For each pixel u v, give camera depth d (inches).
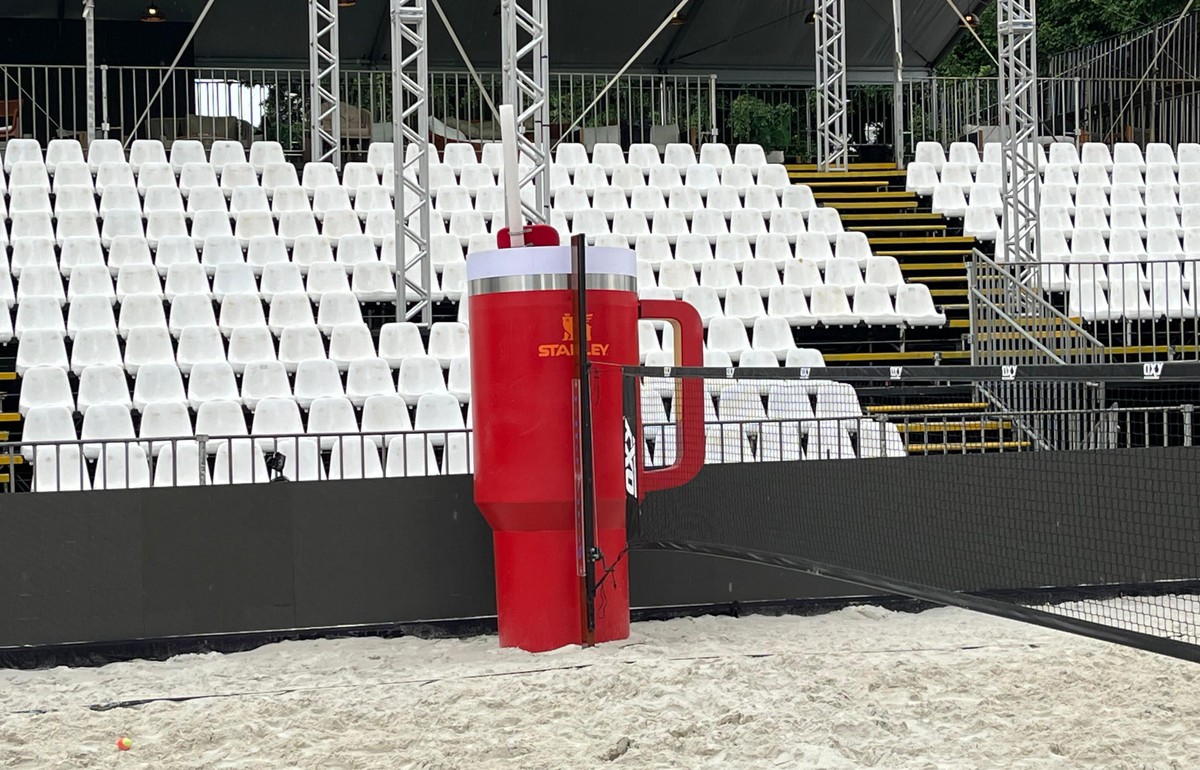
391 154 703.7
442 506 325.4
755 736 205.9
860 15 855.7
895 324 553.9
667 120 845.8
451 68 870.4
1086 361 502.9
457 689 243.4
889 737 206.5
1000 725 212.7
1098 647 271.1
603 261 296.5
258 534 316.2
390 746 208.4
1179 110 847.7
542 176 484.4
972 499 337.1
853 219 665.0
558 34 861.8
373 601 322.0
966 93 844.6
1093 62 944.9
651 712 221.9
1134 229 655.1
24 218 588.1
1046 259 634.2
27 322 506.6
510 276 294.2
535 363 292.5
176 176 669.9
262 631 315.9
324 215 616.1
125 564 308.5
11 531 303.3
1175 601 330.0
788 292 556.7
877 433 418.6
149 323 515.2
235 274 550.0
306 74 868.0
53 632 304.2
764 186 673.0
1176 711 219.9
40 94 818.2
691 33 873.5
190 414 446.9
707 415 450.3
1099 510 343.0
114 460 399.9
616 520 301.1
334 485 320.8
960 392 497.4
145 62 827.4
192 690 259.9
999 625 310.2
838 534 327.6
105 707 241.6
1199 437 489.7
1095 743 199.6
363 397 455.8
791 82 926.4
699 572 332.8
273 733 218.4
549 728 215.0
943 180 708.0
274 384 454.3
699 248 610.5
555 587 295.7
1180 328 597.0
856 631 308.7
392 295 559.5
